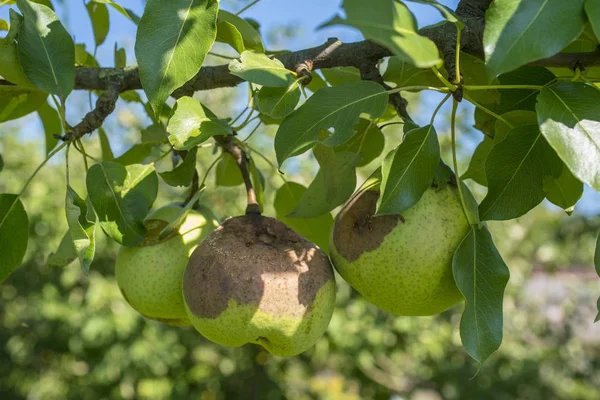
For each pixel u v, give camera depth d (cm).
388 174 45
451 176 49
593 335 230
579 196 48
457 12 49
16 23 49
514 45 39
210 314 47
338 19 37
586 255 229
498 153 46
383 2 37
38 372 188
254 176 54
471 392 189
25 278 183
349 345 172
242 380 197
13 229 51
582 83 42
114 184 50
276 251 48
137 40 45
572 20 39
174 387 188
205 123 47
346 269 49
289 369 198
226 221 50
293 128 45
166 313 53
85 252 46
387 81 54
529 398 197
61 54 50
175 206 54
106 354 175
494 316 45
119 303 173
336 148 57
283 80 45
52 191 181
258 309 47
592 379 213
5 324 185
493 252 46
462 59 50
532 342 209
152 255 53
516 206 46
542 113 41
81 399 187
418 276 47
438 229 47
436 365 192
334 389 199
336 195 53
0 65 50
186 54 45
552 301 219
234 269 47
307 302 48
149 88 45
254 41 52
